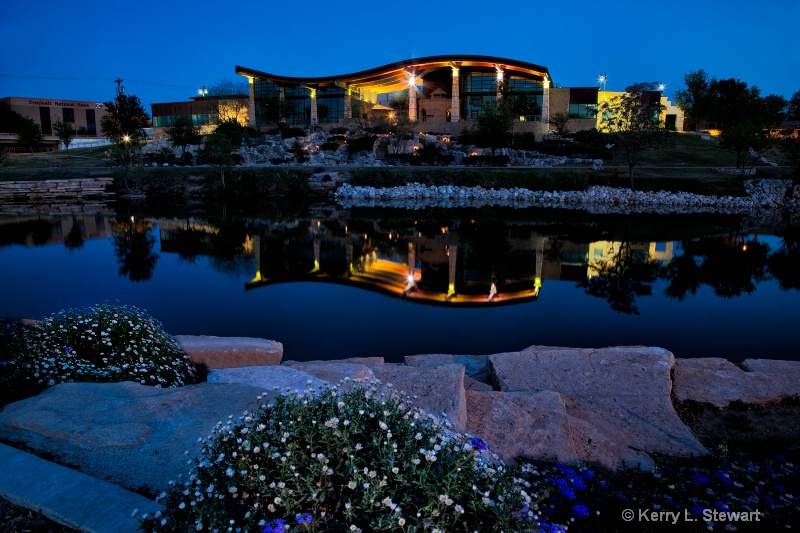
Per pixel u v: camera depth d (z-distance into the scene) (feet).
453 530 10.26
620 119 164.45
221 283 61.11
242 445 10.59
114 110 245.04
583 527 13.82
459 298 55.11
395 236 100.89
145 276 64.69
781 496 15.56
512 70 235.81
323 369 24.81
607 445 18.74
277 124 256.52
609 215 132.98
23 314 45.37
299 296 55.01
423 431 11.84
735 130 166.91
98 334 24.76
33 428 16.85
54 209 145.59
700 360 28.89
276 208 148.15
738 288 60.13
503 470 12.37
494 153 200.44
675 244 92.94
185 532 10.23
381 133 229.25
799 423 21.81
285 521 10.27
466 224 117.70
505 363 26.99
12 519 12.65
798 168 157.07
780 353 37.17
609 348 28.27
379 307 50.85
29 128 278.05
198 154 220.23
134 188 177.68
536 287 61.11
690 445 19.79
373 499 9.68
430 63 230.48
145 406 18.39
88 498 13.12
